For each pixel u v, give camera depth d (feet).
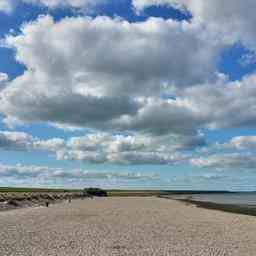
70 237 101.09
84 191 574.56
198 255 77.61
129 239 99.14
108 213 195.83
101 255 75.87
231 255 78.74
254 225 144.87
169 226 134.92
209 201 412.36
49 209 222.07
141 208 250.98
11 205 230.48
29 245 86.17
